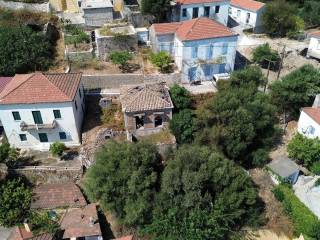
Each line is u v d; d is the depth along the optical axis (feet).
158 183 118.11
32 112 130.62
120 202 114.93
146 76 158.71
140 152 117.29
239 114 133.18
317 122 131.75
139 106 132.57
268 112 139.74
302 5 265.54
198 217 110.93
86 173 125.08
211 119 135.85
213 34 155.74
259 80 156.25
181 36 155.84
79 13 201.36
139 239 116.37
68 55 169.27
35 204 121.29
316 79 149.48
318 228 112.37
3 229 118.11
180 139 137.18
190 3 189.88
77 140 139.64
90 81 157.99
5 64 159.43
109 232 118.62
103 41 168.66
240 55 188.55
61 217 118.32
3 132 145.59
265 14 207.72
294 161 136.15
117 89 160.04
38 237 107.14
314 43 184.65
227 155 137.39
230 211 115.24
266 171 135.44
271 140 142.20
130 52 174.70
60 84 136.15
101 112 151.23
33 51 165.37
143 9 184.03
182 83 163.84
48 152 138.00
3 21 186.39
